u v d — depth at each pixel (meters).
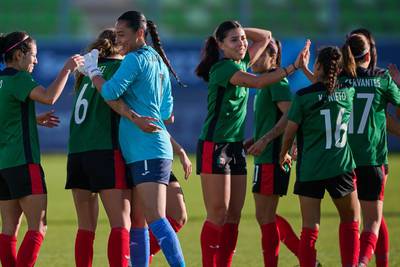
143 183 22.97
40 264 30.19
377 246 26.70
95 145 23.92
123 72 22.77
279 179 26.62
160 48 25.19
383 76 25.88
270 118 26.95
